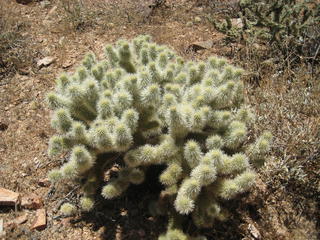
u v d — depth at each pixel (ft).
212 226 3.51
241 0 6.26
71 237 3.52
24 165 4.24
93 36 6.50
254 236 3.48
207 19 6.72
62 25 6.70
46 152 4.40
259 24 5.85
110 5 7.41
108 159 3.48
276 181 3.88
